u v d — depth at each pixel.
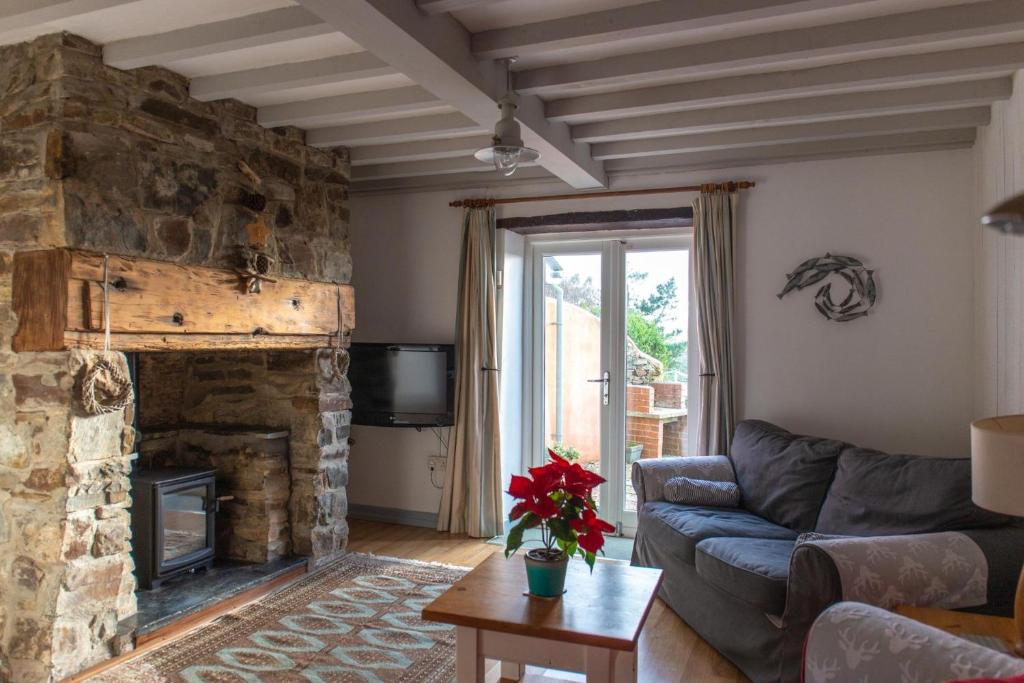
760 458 3.90
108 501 2.96
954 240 4.03
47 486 2.82
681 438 4.81
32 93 2.88
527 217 5.02
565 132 3.93
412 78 2.74
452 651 3.14
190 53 2.85
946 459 3.08
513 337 5.16
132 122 3.09
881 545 2.45
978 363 3.90
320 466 4.22
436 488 5.25
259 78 3.25
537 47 2.71
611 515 5.04
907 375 4.12
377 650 3.13
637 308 4.95
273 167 3.91
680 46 2.91
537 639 2.26
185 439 4.30
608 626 2.21
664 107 3.45
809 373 4.32
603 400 5.03
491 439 4.94
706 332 4.42
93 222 2.89
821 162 4.30
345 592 3.82
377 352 5.08
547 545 2.53
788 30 2.76
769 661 2.73
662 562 3.73
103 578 2.95
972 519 2.78
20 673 2.82
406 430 5.34
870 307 4.18
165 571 3.62
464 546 4.71
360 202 5.50
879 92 3.46
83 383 2.81
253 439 4.11
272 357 4.32
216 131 3.54
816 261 4.27
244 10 2.66
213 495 3.95
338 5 2.15
